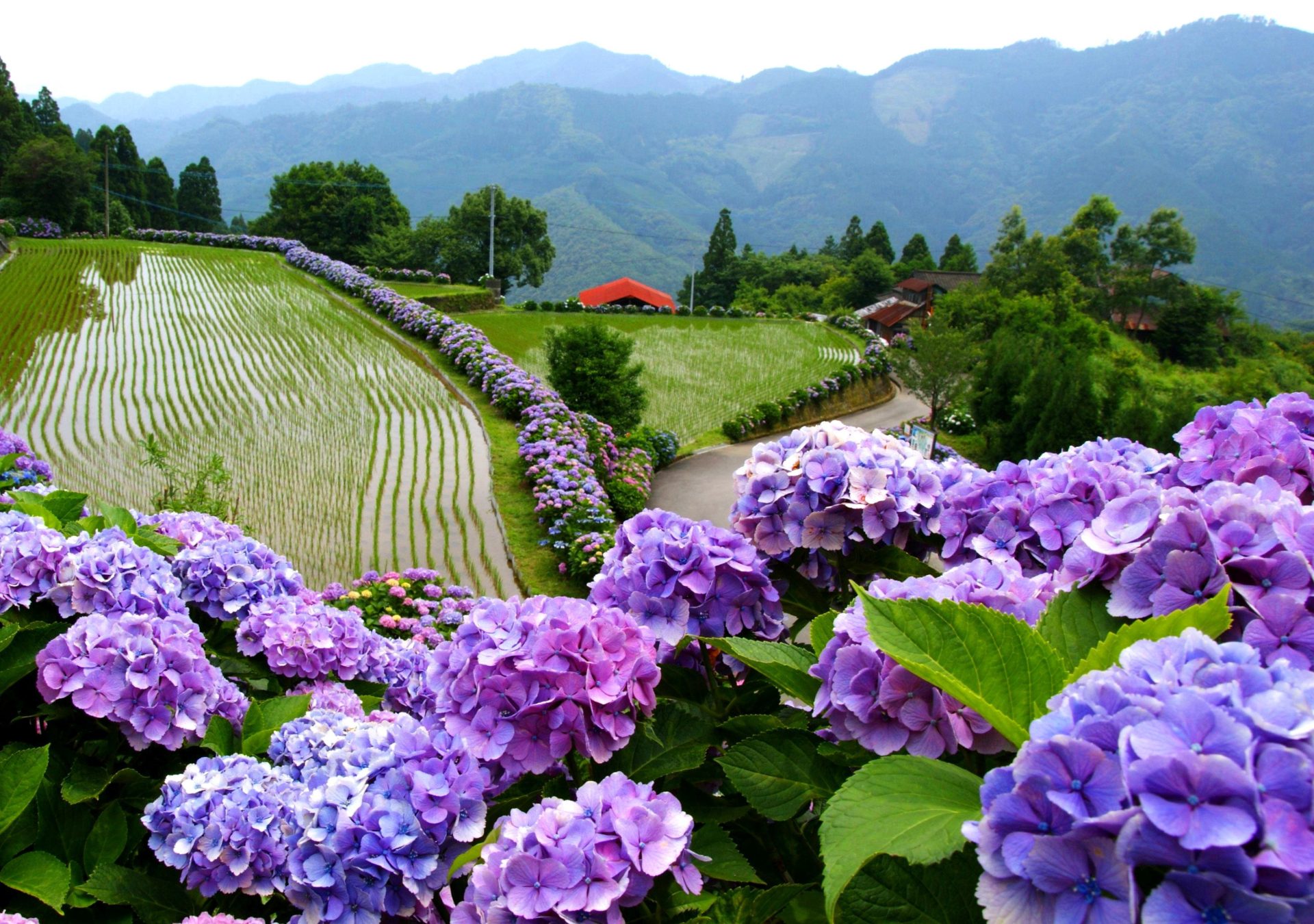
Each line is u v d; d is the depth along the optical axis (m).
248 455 19.86
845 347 55.19
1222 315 81.00
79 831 3.13
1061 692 1.73
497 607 2.57
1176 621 1.77
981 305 66.69
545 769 2.43
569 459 18.78
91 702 3.14
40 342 31.16
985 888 1.35
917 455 3.57
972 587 2.35
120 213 84.00
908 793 1.66
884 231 122.62
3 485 7.46
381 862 2.47
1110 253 93.69
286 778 3.13
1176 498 2.19
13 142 78.94
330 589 10.74
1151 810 1.18
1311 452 2.93
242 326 35.12
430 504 17.22
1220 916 1.17
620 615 2.53
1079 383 34.50
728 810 2.47
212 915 2.82
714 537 2.96
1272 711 1.32
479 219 77.06
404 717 3.06
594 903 1.81
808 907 2.20
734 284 113.31
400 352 31.86
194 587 4.34
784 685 2.35
